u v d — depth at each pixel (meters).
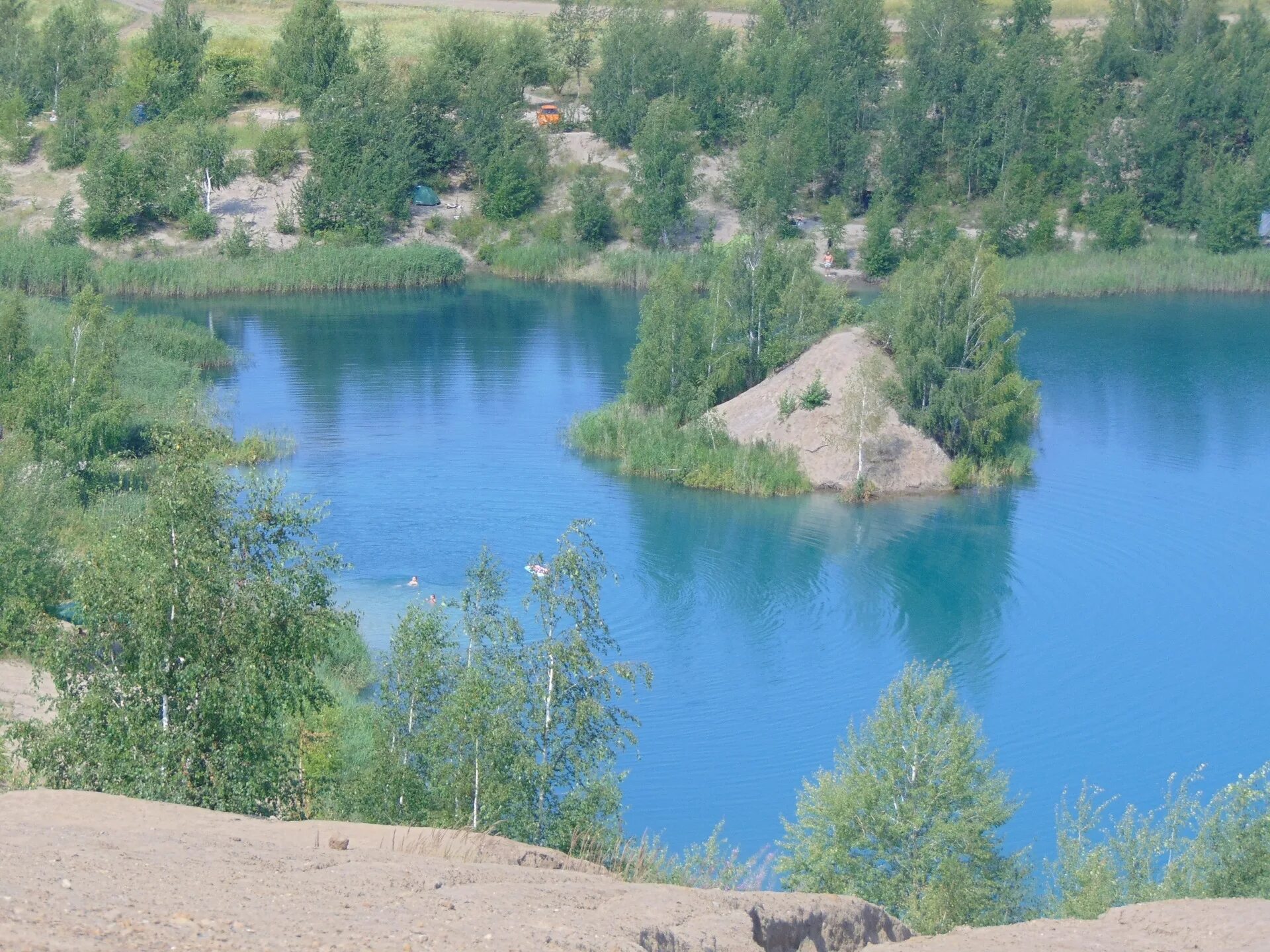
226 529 25.09
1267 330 94.50
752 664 43.09
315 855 18.34
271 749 24.30
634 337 92.81
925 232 112.94
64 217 108.69
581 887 18.06
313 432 68.25
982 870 28.38
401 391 77.12
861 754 29.62
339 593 46.53
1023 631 46.09
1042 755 37.75
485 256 117.19
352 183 115.88
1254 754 37.69
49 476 49.81
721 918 17.03
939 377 63.59
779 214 115.00
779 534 55.53
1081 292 107.88
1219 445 68.31
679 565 51.44
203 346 81.88
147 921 14.66
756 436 64.62
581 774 26.22
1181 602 48.69
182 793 23.08
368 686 39.66
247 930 14.73
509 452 65.81
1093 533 55.91
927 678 30.47
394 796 25.61
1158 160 117.50
